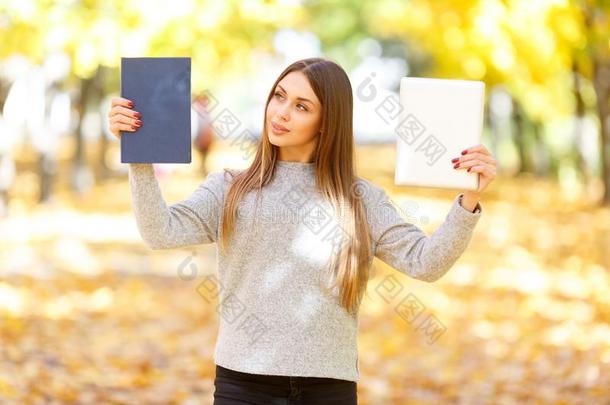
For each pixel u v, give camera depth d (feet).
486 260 73.82
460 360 41.50
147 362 38.52
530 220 100.68
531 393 35.50
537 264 71.20
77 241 77.77
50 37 63.21
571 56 74.28
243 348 16.81
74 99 119.85
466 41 70.79
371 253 17.13
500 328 48.42
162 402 32.96
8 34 64.59
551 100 108.37
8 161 89.81
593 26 66.44
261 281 16.87
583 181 126.72
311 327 16.71
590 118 160.15
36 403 31.50
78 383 34.45
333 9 203.21
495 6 63.57
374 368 39.88
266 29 78.54
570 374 38.06
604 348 42.70
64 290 55.77
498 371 39.22
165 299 54.44
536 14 63.10
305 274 16.79
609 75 104.88
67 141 216.95
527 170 169.99
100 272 63.21
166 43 64.54
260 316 16.81
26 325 44.68
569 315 51.44
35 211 98.48
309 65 17.11
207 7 65.51
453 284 62.85
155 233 16.60
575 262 71.46
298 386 16.65
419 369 39.78
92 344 41.73
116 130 16.15
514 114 165.37
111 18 63.36
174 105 16.20
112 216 97.19
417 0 82.94
